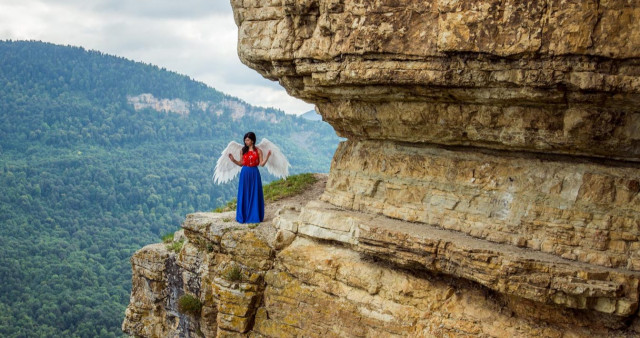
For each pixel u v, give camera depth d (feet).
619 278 35.53
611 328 37.35
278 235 51.96
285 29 47.78
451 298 42.86
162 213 470.80
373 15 41.27
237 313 51.42
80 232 389.39
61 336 231.91
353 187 50.96
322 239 49.73
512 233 40.83
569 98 36.42
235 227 55.42
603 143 37.35
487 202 42.68
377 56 41.88
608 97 34.94
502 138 41.16
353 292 46.91
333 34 44.68
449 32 37.70
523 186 41.19
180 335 61.00
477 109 41.22
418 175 46.75
